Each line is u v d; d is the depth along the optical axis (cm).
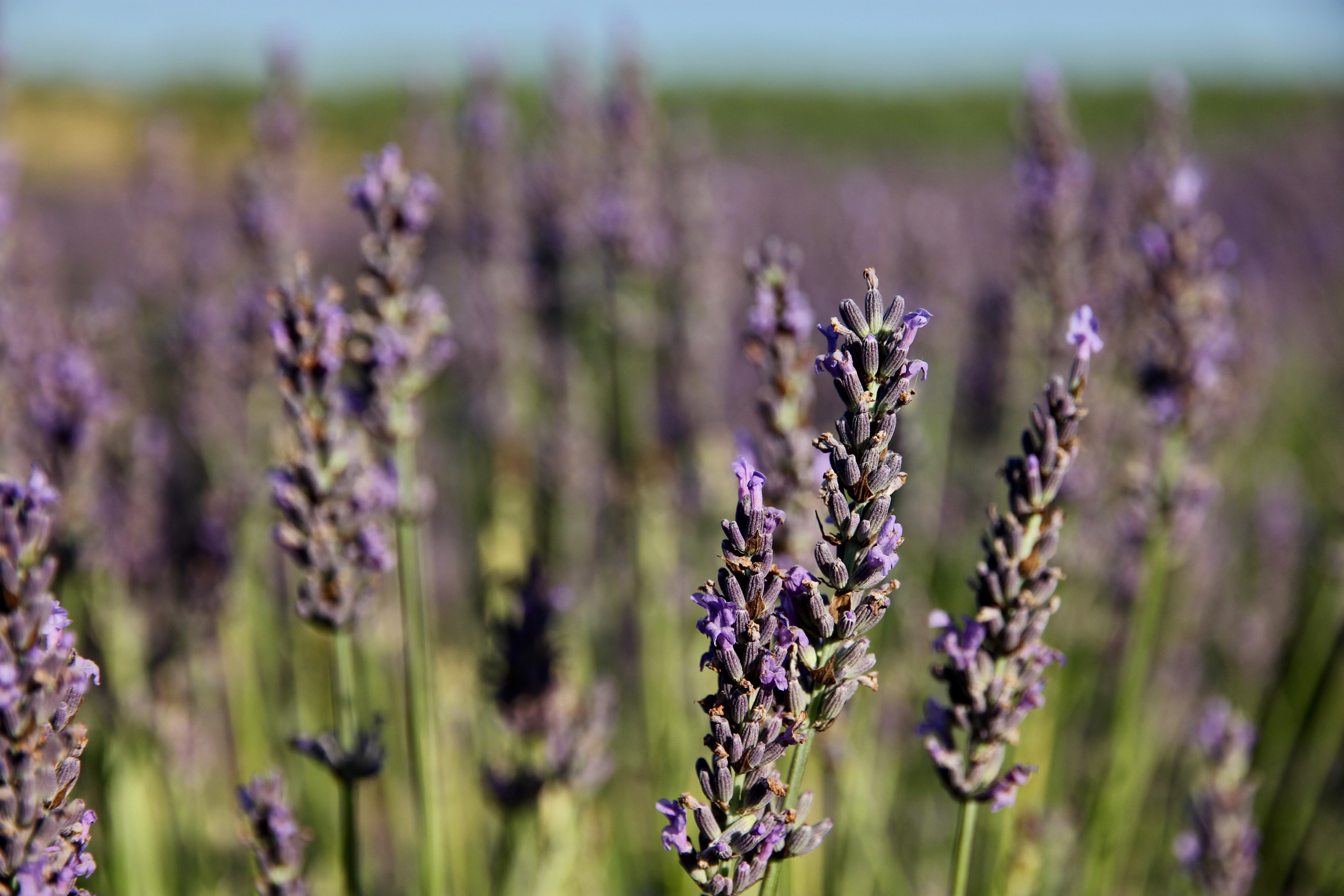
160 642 409
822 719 176
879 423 172
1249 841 330
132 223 741
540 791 342
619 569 581
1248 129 2134
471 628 552
